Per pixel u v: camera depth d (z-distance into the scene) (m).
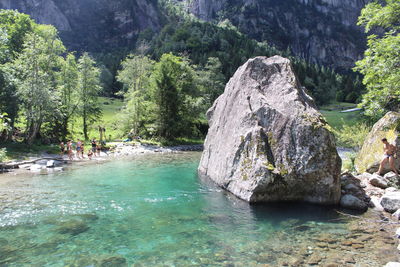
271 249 7.08
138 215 9.96
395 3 14.41
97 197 12.48
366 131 18.86
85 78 42.16
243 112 13.55
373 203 10.77
